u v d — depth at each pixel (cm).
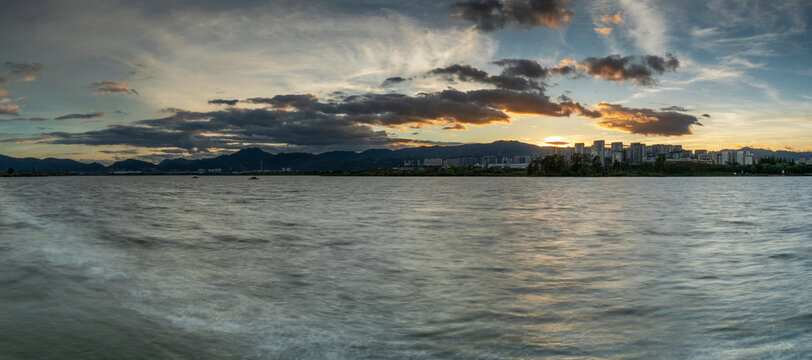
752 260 1925
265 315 1111
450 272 1670
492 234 2902
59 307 1144
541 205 6000
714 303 1230
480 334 979
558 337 961
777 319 1080
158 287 1409
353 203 6581
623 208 5394
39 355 820
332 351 873
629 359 840
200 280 1525
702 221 3759
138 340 913
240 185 19450
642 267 1766
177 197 8912
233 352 860
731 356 852
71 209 5556
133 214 4706
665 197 8131
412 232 3016
